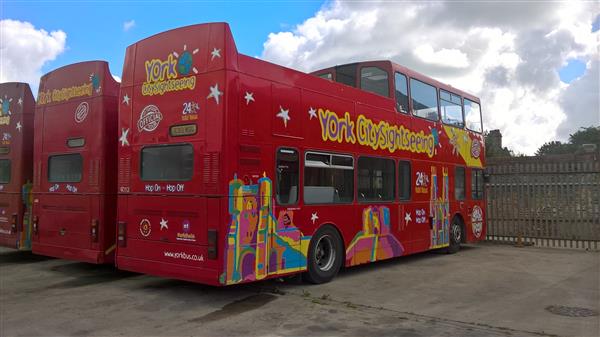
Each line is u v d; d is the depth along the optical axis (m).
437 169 12.12
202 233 6.72
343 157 8.91
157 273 7.27
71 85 9.37
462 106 13.73
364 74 10.87
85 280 8.70
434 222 11.84
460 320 6.12
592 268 10.30
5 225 10.69
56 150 9.52
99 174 8.66
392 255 10.22
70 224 9.11
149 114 7.57
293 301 7.08
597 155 17.80
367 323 5.97
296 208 7.79
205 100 6.83
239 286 8.10
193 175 6.88
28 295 7.51
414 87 11.34
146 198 7.50
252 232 6.94
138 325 5.90
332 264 8.61
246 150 6.89
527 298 7.39
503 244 14.99
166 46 7.42
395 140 10.47
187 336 5.46
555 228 14.47
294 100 7.83
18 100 10.68
